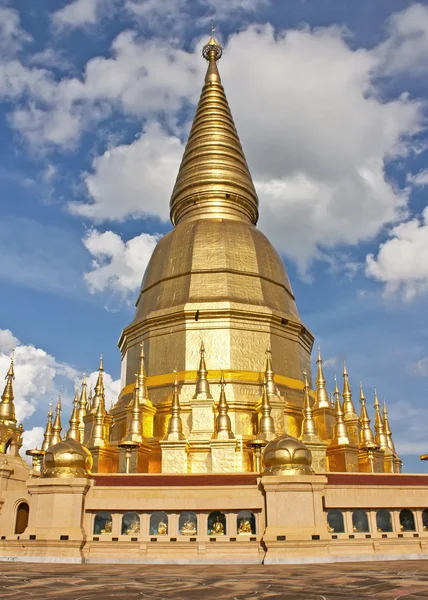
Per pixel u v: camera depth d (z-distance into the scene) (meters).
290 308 56.62
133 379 53.12
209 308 50.84
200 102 67.81
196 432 43.78
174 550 30.98
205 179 61.12
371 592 16.95
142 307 56.47
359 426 53.72
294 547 29.97
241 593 17.00
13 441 39.50
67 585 18.95
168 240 58.22
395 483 34.38
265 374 47.34
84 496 32.12
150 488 32.56
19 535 32.16
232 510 31.78
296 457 32.66
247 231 57.56
